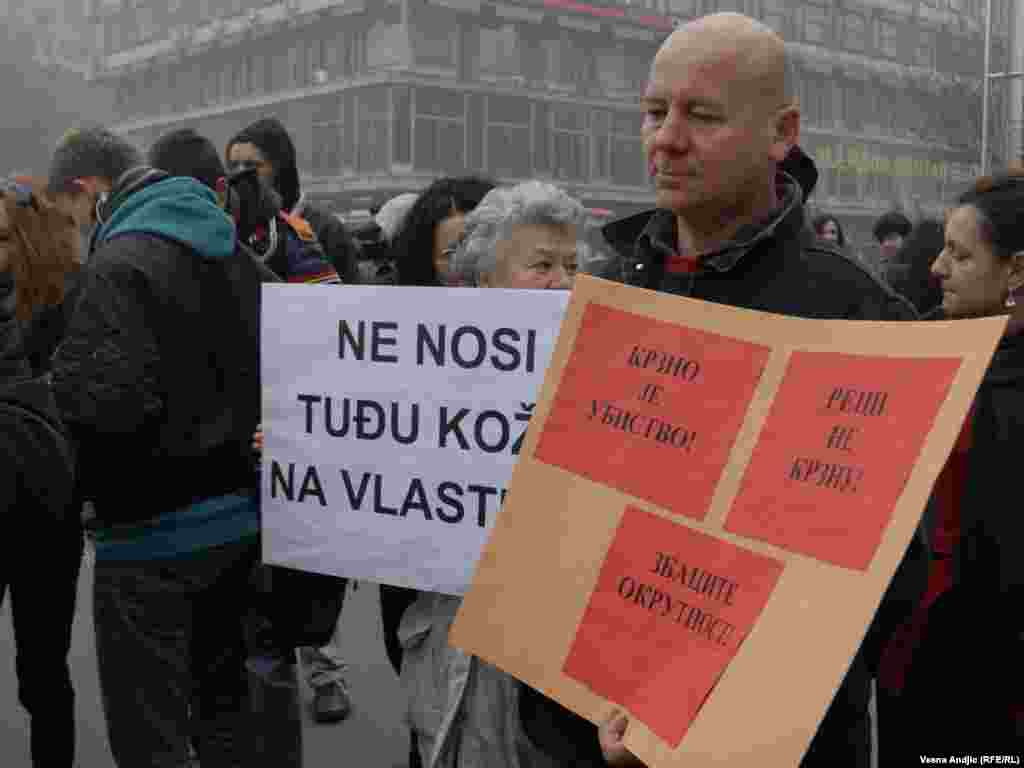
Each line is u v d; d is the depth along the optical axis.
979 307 2.36
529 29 47.62
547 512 1.62
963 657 2.17
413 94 45.50
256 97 53.12
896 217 9.08
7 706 4.35
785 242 1.64
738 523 1.44
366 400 2.22
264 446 2.30
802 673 1.31
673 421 1.53
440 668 2.24
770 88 1.56
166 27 59.50
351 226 6.60
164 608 2.71
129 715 2.73
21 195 3.06
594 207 49.53
